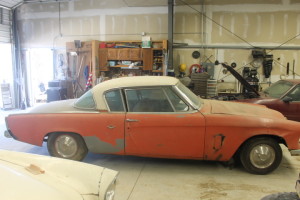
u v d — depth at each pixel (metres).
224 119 3.18
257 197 2.77
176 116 3.25
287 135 3.15
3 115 7.79
